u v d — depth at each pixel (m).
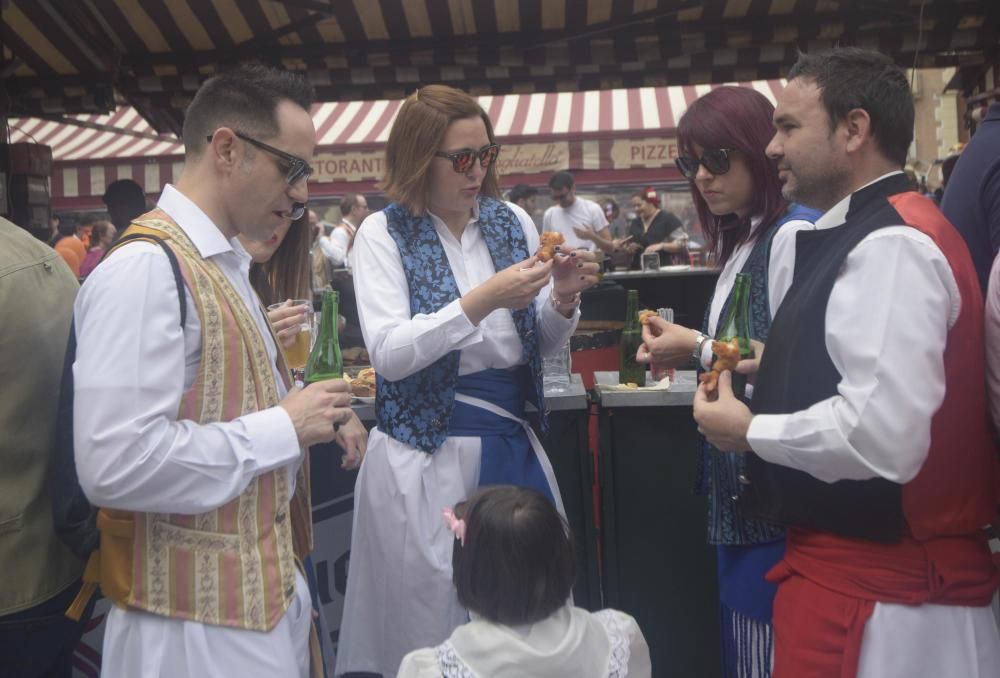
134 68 6.58
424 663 1.49
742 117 2.03
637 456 2.80
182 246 1.54
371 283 2.25
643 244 9.19
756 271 2.02
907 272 1.38
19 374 1.72
